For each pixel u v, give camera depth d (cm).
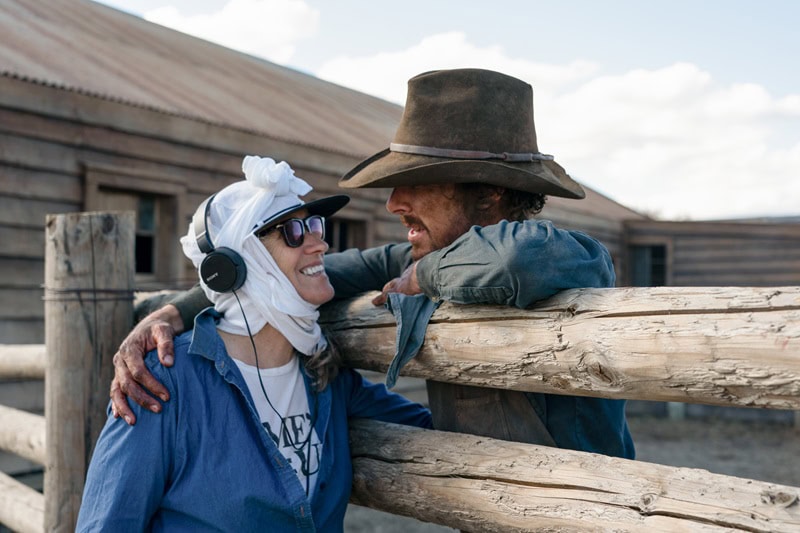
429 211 188
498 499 162
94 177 630
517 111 189
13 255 583
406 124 190
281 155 791
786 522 120
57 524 248
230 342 175
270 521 163
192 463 162
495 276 153
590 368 146
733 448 978
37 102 593
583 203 1510
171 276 695
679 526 131
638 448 977
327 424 185
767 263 1452
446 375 177
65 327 248
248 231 170
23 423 309
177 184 698
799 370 118
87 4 1122
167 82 815
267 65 1407
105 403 248
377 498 192
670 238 1531
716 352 128
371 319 194
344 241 915
